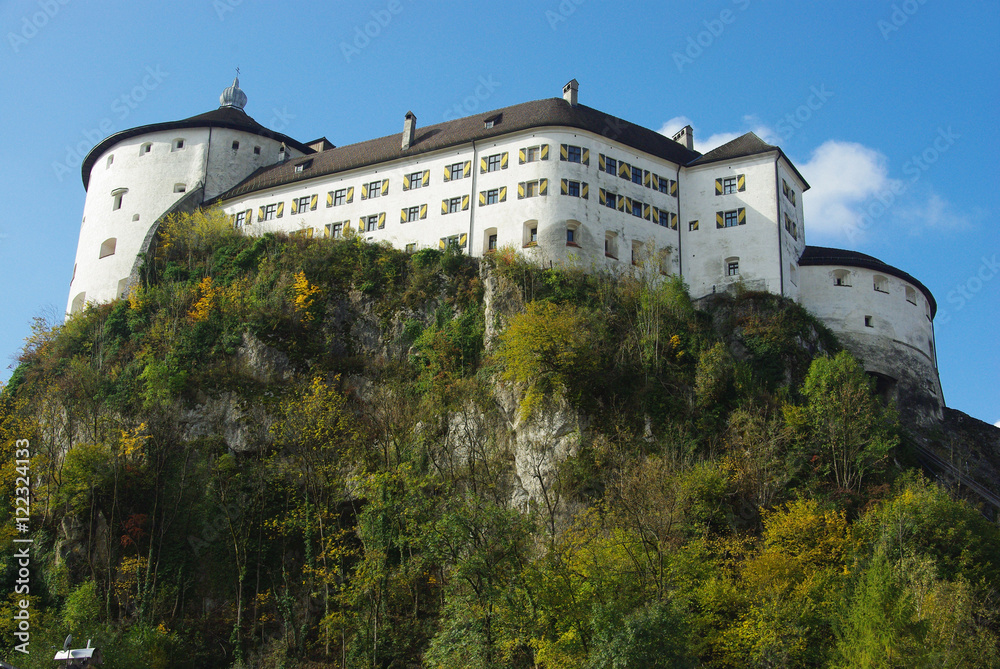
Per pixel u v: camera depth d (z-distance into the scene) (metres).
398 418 53.94
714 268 66.69
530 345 52.97
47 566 50.47
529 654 38.47
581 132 67.19
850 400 51.16
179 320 62.16
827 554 42.31
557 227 63.62
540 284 60.00
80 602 45.97
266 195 75.19
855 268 67.88
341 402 53.91
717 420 52.25
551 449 50.44
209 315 61.44
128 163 80.56
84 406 57.12
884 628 36.00
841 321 66.38
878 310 67.31
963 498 49.88
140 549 50.56
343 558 49.34
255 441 54.75
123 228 77.94
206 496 52.53
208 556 50.88
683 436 51.19
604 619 35.50
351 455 51.44
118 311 64.69
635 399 53.03
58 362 62.28
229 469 53.31
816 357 60.50
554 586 37.56
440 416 53.97
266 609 49.12
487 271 61.88
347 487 50.59
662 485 45.41
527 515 40.19
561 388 52.06
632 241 66.25
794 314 62.53
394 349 60.25
